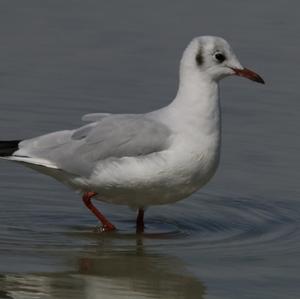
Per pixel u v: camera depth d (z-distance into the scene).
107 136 14.73
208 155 14.63
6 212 15.72
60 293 12.83
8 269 13.47
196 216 15.95
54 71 21.44
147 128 14.58
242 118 19.48
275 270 13.66
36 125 18.95
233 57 14.93
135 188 14.63
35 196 16.47
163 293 12.98
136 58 22.12
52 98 20.14
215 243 14.73
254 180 17.22
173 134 14.52
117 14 24.36
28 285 13.02
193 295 12.91
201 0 25.30
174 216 15.94
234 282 13.27
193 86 14.74
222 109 19.88
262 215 15.99
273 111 19.81
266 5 25.02
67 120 19.19
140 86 20.75
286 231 15.30
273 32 23.33
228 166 17.69
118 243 14.66
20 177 17.19
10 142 15.34
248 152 18.17
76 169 14.88
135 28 23.58
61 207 16.12
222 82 21.30
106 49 22.53
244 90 20.83
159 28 23.55
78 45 22.72
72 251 14.23
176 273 13.57
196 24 23.72
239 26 23.61
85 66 21.70
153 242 14.74
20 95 20.27
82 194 15.45
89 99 20.12
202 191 16.88
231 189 16.94
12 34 23.14
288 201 16.52
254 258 14.11
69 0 25.25
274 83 21.00
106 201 15.37
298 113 19.72
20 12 24.33
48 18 24.03
